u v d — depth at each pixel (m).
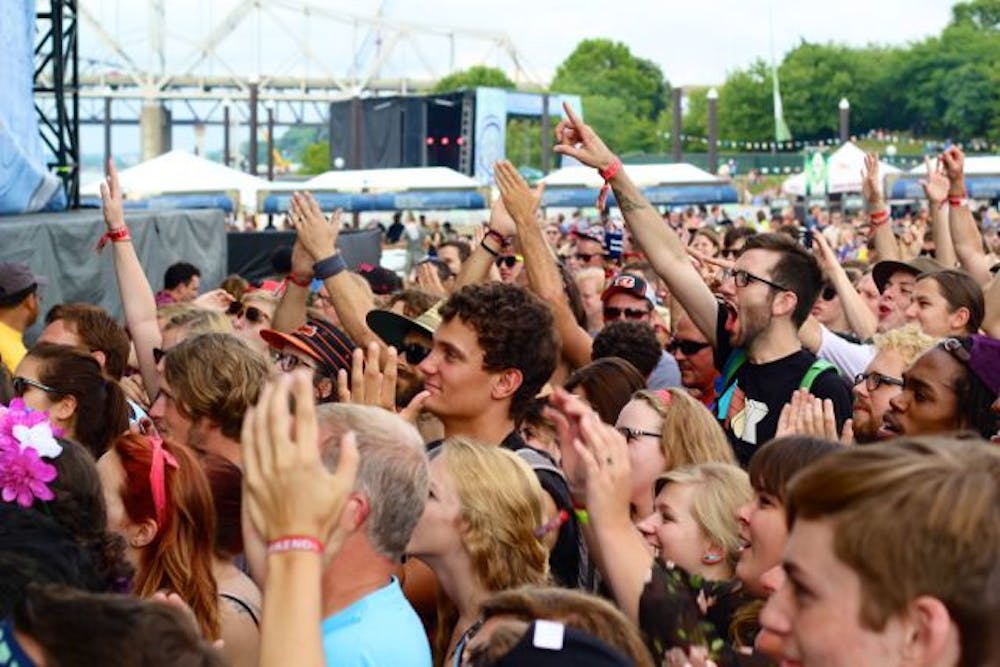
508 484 4.64
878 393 6.68
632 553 4.29
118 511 4.57
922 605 2.42
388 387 5.94
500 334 5.76
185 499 4.58
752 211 50.12
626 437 5.72
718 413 6.92
